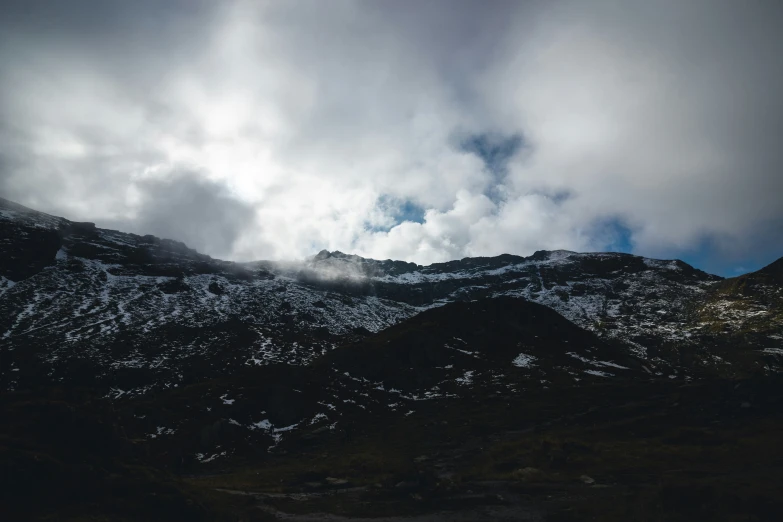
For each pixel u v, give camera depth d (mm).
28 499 25297
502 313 152375
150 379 108250
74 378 103500
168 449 65938
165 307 190125
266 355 135625
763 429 52000
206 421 75375
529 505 33688
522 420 76312
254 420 79500
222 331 161375
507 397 91750
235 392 87375
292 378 96125
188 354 131875
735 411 61500
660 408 72750
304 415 83875
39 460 27594
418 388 104250
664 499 28312
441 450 64188
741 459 41656
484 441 67250
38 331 138500
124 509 26969
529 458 51281
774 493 27875
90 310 169000
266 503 38125
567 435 62844
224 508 32469
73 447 31438
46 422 32031
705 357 173375
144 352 130000
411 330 132125
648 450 48531
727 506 26172
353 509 35531
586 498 33938
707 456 43875
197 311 190750
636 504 29969
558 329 148125
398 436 74438
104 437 33906
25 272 188375
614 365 124562
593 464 45781
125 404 83562
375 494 39719
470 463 54344
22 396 35312
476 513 32562
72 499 26672
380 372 110062
